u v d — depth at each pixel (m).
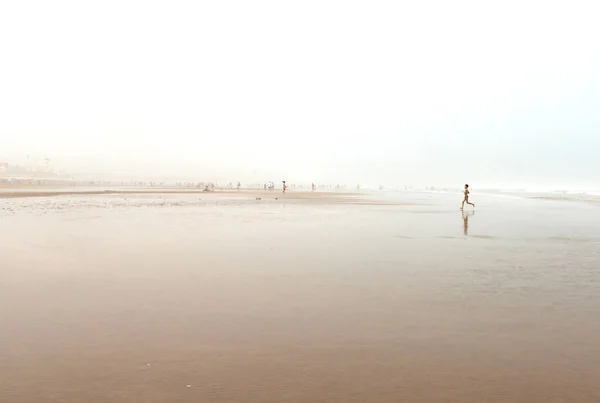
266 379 4.12
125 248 12.42
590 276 8.94
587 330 5.58
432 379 4.14
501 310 6.46
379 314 6.21
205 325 5.67
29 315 6.05
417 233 16.89
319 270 9.40
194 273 8.97
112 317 5.98
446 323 5.83
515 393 3.88
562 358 4.68
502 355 4.75
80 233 15.96
